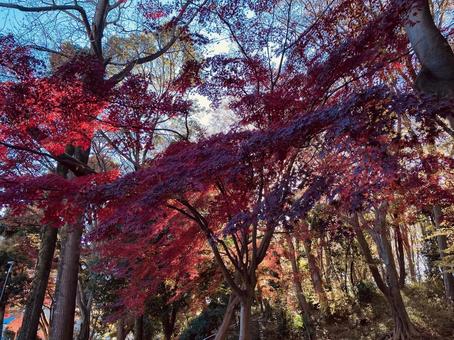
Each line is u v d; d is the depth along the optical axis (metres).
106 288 9.66
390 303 9.42
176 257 5.68
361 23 4.34
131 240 5.81
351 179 2.79
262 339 12.00
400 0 3.24
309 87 3.69
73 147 5.76
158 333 14.70
